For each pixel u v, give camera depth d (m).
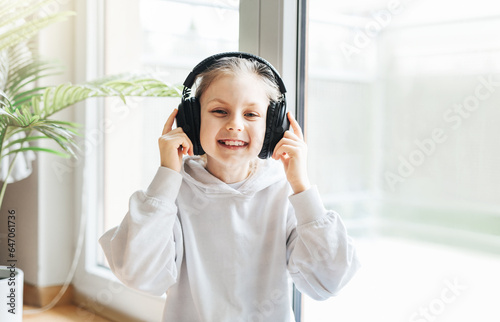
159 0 1.56
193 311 0.84
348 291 1.36
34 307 1.63
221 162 0.79
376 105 2.37
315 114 1.71
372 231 2.32
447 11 1.82
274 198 0.85
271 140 0.80
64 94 1.15
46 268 1.65
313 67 1.31
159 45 1.58
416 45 2.16
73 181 1.69
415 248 2.31
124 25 1.66
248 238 0.83
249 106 0.77
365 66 2.26
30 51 1.60
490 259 1.84
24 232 1.70
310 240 0.77
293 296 1.11
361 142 2.31
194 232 0.83
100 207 1.71
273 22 1.02
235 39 1.19
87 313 1.58
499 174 1.62
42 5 1.26
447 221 2.13
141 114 1.64
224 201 0.83
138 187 1.68
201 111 0.80
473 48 1.48
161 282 0.79
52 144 1.65
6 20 1.24
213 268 0.82
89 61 1.66
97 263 1.67
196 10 1.41
